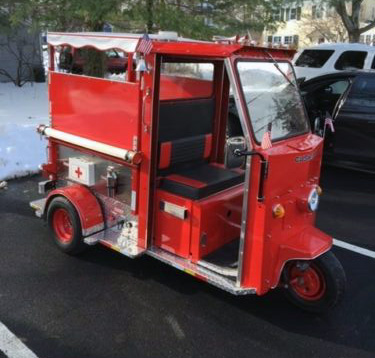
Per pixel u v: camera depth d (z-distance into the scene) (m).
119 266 4.28
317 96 7.73
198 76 4.17
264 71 3.53
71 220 4.24
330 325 3.57
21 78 15.42
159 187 3.86
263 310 3.72
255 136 3.31
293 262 3.66
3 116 9.84
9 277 4.02
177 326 3.47
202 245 3.70
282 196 3.37
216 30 8.65
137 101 3.63
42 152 7.26
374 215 5.81
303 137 3.82
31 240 4.69
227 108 4.42
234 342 3.33
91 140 4.10
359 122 7.02
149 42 3.40
